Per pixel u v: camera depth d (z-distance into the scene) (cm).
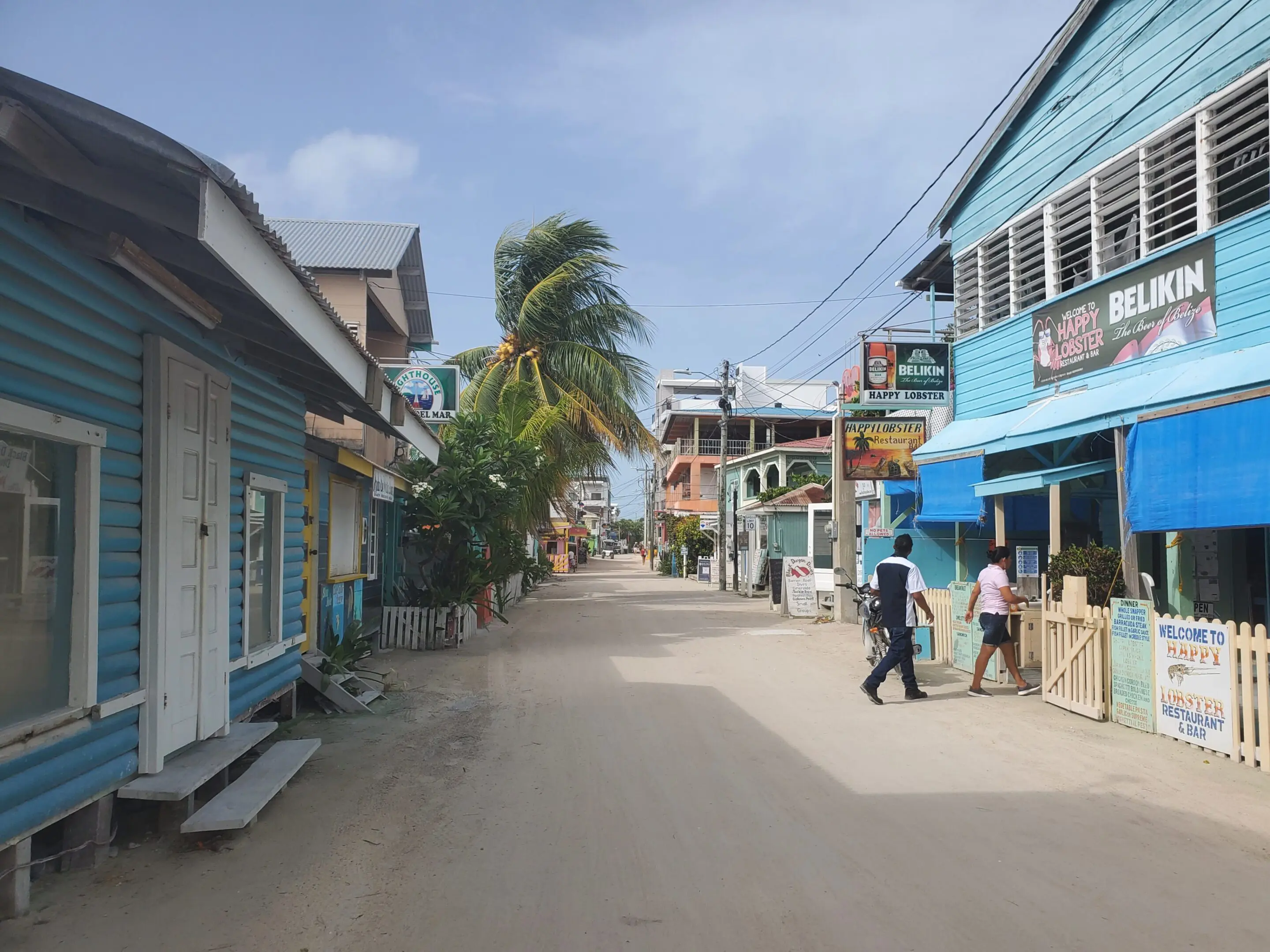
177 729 572
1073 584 878
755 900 446
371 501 1465
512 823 570
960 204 1455
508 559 1847
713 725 855
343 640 1117
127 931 413
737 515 3086
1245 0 902
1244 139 899
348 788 650
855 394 1509
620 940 404
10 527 422
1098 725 826
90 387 480
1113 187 1100
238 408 716
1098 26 1118
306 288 529
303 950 396
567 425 2383
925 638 1284
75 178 387
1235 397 774
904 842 526
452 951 395
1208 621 723
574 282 2516
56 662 457
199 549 609
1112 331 1074
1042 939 399
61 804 450
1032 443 1094
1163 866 482
